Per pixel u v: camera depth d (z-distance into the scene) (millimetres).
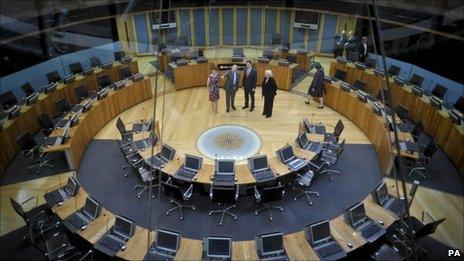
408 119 11945
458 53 13430
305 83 15117
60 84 12719
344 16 17188
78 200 7801
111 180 9750
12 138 10500
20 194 9273
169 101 13812
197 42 19125
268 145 11156
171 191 7855
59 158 10656
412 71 14672
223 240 6445
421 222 7574
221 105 13570
